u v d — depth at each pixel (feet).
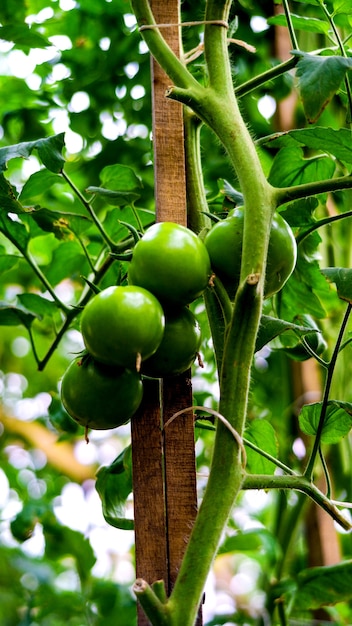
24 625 5.65
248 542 4.86
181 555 2.97
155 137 3.24
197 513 2.93
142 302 2.92
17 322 4.32
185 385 3.10
